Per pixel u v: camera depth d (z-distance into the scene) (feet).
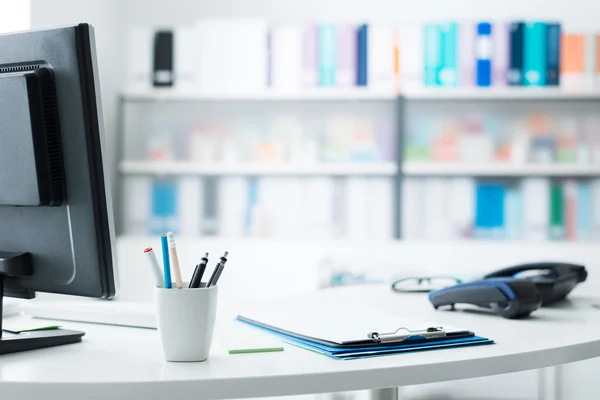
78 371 2.81
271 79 11.00
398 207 10.93
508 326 3.86
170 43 11.02
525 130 11.20
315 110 11.66
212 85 11.00
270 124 11.66
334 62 10.94
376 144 11.14
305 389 2.73
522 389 8.14
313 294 5.38
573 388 8.17
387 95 10.91
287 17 11.98
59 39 3.16
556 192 10.93
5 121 3.16
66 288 3.32
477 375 3.00
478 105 11.54
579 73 10.92
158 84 11.04
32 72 3.15
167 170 11.05
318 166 11.00
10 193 3.21
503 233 10.94
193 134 11.24
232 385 2.67
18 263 3.32
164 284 3.07
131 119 11.41
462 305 4.64
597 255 10.58
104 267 3.25
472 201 10.97
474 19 11.88
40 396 2.61
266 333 3.65
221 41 10.97
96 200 3.20
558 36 10.88
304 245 10.72
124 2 12.01
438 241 10.92
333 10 11.96
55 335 3.41
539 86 10.91
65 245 3.28
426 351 3.16
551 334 3.60
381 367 2.83
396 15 11.91
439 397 8.16
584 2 11.76
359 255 10.70
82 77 3.15
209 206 11.15
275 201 11.06
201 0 12.02
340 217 11.03
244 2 12.01
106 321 4.00
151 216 11.09
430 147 11.13
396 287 5.68
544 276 4.82
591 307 4.62
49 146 3.18
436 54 10.89
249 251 10.73
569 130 11.12
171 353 2.98
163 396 2.63
